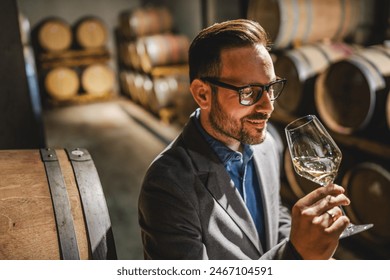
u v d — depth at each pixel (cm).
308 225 106
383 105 328
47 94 1048
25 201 130
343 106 353
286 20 434
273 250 118
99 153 659
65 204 131
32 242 121
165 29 952
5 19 291
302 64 398
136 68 952
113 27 1108
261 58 117
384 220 328
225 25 121
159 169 129
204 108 129
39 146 341
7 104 305
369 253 353
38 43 1030
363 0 496
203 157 133
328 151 127
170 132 748
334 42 465
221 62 118
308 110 405
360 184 341
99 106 1008
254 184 151
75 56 1039
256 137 125
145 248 133
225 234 134
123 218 442
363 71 322
